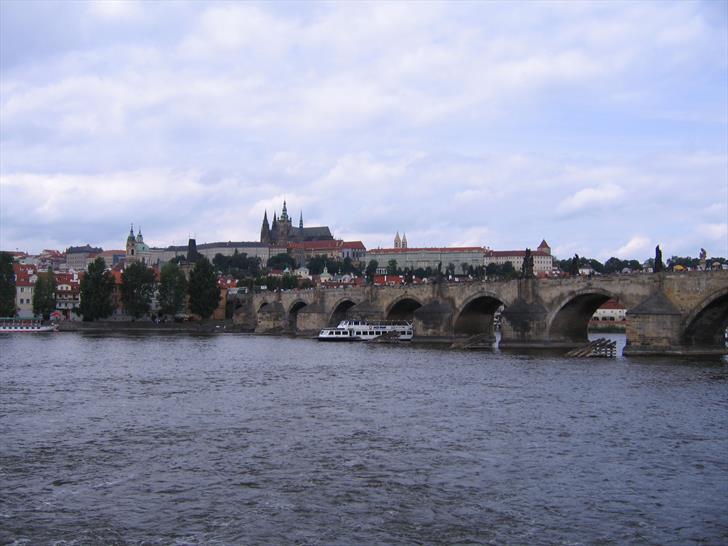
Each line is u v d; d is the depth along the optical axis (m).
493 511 46.22
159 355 159.88
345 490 50.22
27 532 42.84
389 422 73.06
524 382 104.19
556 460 57.84
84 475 53.81
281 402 86.44
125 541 41.59
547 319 173.75
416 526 43.69
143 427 71.06
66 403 86.19
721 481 52.38
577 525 43.97
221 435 67.12
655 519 44.97
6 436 67.06
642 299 150.50
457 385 101.56
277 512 45.97
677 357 141.00
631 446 62.47
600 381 104.06
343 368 128.25
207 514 45.69
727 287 135.12
